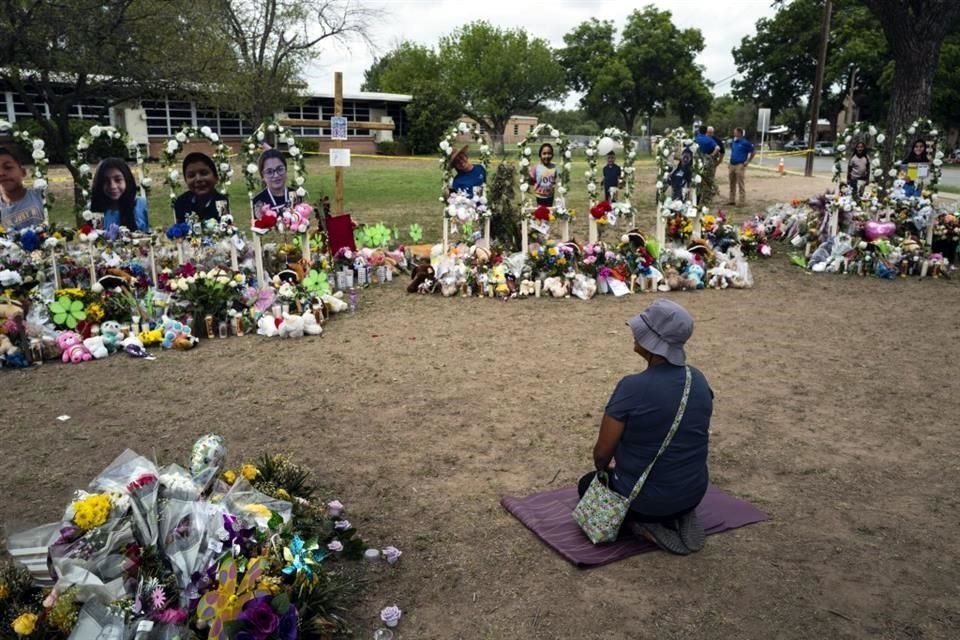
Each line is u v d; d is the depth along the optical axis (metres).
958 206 13.38
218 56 16.98
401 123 47.00
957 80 45.00
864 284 10.67
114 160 9.12
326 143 43.94
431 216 17.20
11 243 8.22
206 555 3.08
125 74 14.85
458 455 5.02
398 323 8.41
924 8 13.38
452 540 3.99
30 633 2.81
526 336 7.86
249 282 9.03
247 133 39.22
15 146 9.35
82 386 6.36
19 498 4.41
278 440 5.25
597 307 9.18
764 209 18.00
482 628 3.29
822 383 6.42
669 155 12.04
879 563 3.77
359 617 3.35
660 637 3.22
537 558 3.82
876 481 4.65
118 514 3.04
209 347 7.52
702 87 61.06
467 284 9.77
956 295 9.91
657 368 3.67
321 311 8.37
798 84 59.94
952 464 4.88
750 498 4.45
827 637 3.22
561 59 65.25
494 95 54.03
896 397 6.09
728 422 5.57
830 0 26.72
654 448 3.65
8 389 6.29
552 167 13.04
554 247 9.95
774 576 3.65
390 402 5.96
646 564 3.75
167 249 9.49
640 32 59.97
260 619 2.75
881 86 47.81
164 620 2.87
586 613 3.38
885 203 12.44
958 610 3.40
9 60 13.38
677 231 11.10
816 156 49.44
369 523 4.16
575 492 4.46
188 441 5.23
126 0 14.09
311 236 10.91
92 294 7.74
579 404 5.91
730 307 9.23
